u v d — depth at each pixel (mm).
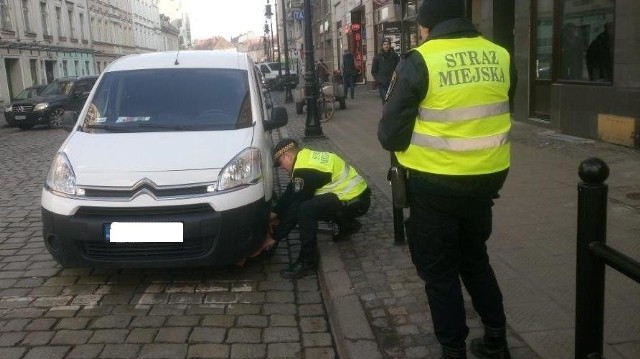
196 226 4402
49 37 38656
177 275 4977
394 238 5316
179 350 3695
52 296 4562
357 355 3357
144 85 5812
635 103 8258
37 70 36500
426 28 2930
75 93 20859
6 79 32188
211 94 5715
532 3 11242
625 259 2072
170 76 5918
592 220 2248
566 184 6734
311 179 5020
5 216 6938
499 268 4418
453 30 2814
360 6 29797
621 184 6555
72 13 43938
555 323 3561
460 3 2871
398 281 4414
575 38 9977
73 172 4582
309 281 4836
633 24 8188
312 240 4883
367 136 12023
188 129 5293
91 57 48219
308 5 11930
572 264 4441
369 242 5340
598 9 9281
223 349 3707
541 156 8273
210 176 4543
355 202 5152
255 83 6098
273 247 5246
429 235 2887
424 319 3785
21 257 5457
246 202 4602
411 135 2848
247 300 4469
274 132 13938
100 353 3666
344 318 3785
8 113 19766
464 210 2854
